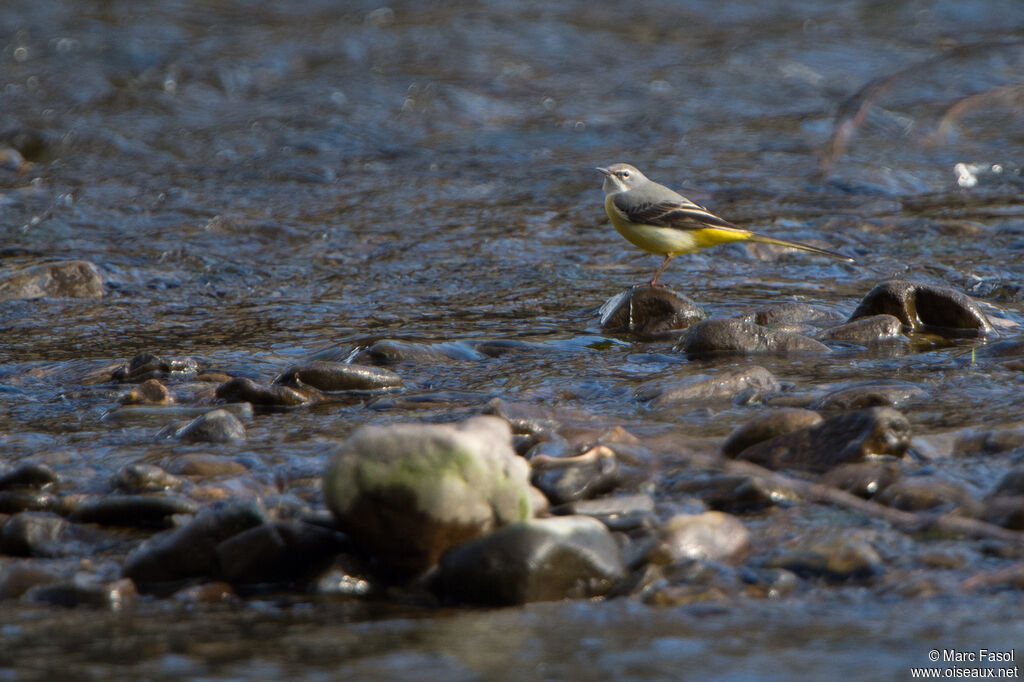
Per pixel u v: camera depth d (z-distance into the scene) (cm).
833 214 2162
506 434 784
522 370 1262
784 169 2539
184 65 3431
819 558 744
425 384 1223
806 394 1091
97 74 3331
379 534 742
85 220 2158
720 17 4159
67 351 1391
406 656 638
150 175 2525
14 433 1066
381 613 705
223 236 2047
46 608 721
